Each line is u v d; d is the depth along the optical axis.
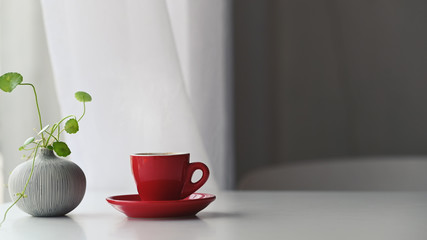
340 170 2.64
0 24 1.32
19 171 0.97
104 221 0.94
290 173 2.54
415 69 2.96
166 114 1.38
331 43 2.88
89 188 1.35
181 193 0.99
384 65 2.95
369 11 2.93
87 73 1.32
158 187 0.97
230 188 2.00
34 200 0.96
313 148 2.88
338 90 2.90
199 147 1.41
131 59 1.35
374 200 1.15
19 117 1.32
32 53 1.34
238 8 2.36
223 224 0.91
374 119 2.96
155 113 1.37
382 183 2.67
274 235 0.84
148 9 1.36
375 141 2.97
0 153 1.31
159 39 1.36
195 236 0.83
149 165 0.97
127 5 1.35
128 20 1.35
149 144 1.37
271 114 2.70
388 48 2.95
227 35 2.00
